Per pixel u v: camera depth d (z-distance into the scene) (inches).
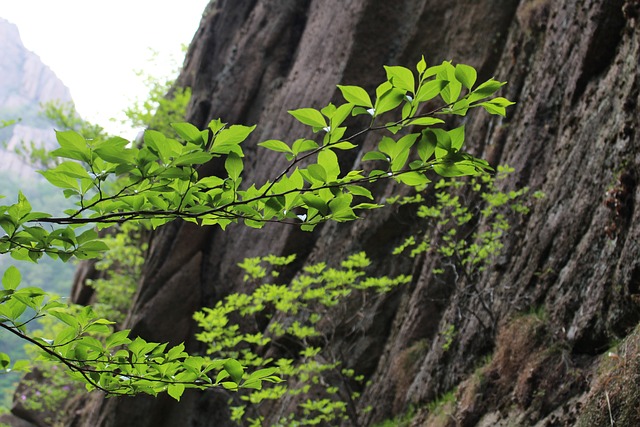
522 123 306.7
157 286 494.0
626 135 208.8
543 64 306.2
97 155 70.9
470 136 357.7
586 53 258.8
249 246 470.0
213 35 618.8
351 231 399.5
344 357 359.3
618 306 191.8
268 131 518.3
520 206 265.9
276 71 556.1
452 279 318.0
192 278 490.6
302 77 506.6
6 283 78.5
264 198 78.2
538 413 202.7
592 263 214.8
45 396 654.5
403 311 347.6
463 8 412.2
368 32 454.6
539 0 340.5
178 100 684.7
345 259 388.8
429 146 72.9
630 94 210.7
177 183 77.5
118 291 623.5
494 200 253.8
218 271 488.1
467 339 272.4
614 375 169.2
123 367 84.6
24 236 78.6
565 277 226.8
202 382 85.7
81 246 81.2
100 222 78.6
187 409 434.6
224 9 625.9
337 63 466.3
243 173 522.9
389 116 414.0
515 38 361.7
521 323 237.1
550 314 226.2
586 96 255.9
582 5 277.7
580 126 253.8
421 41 428.5
